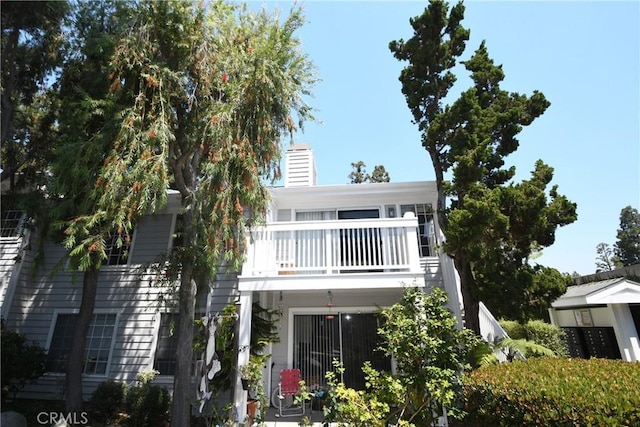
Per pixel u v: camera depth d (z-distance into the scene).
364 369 4.67
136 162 5.18
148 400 7.16
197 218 6.24
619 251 40.75
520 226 6.79
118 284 9.71
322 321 8.70
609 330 10.51
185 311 6.21
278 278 7.02
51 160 7.67
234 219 5.79
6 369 7.55
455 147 7.42
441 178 8.21
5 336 7.99
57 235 7.32
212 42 6.21
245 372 6.26
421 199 9.94
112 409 7.69
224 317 6.32
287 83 6.36
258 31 6.48
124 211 5.00
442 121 7.81
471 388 4.29
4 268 9.73
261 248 7.40
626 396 2.98
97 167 5.56
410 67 8.85
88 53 6.59
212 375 5.56
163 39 6.12
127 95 5.83
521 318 6.72
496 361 6.38
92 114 5.95
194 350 6.93
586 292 10.15
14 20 6.64
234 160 5.81
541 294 6.69
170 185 6.91
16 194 8.21
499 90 8.25
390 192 9.80
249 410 6.32
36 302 9.74
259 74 5.98
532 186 6.84
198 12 6.09
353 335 8.50
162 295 7.13
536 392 3.41
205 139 6.05
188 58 6.12
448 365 4.56
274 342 7.87
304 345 8.53
